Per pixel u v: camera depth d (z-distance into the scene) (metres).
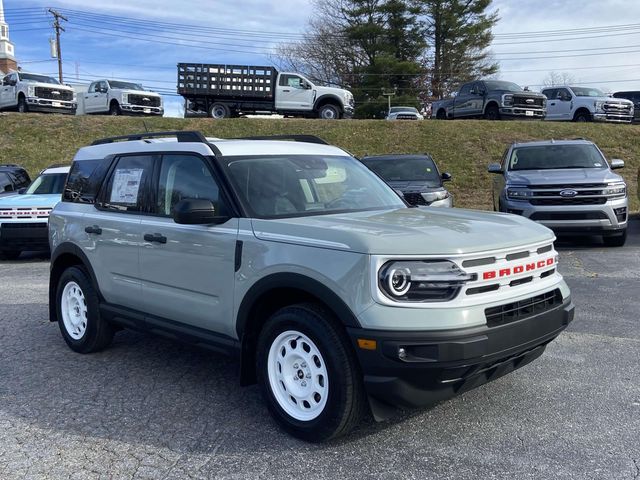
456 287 3.33
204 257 4.23
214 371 5.10
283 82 25.66
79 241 5.55
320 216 4.14
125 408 4.30
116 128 24.20
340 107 26.08
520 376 4.73
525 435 3.71
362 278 3.32
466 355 3.25
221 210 4.22
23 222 11.22
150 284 4.77
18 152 22.11
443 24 50.69
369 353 3.28
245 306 3.94
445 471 3.30
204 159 4.47
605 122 24.75
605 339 5.65
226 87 25.36
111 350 5.76
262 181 4.37
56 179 12.46
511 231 3.83
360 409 3.52
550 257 3.96
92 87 28.05
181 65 25.22
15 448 3.69
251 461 3.48
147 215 4.86
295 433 3.72
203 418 4.11
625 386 4.48
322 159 4.97
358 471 3.32
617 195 10.43
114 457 3.56
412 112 32.97
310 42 57.00
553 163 11.45
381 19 52.22
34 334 6.37
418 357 3.23
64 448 3.69
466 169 20.41
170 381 4.86
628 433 3.71
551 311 3.79
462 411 4.09
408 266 3.30
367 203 4.69
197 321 4.41
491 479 3.20
